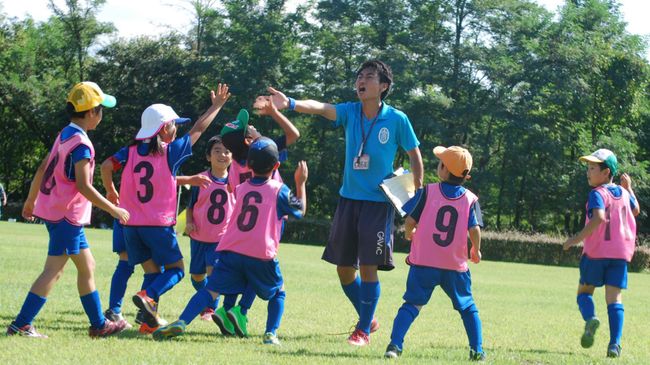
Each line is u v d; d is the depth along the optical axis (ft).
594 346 50.03
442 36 320.50
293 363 33.40
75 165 37.06
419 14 327.88
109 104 39.11
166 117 42.73
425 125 296.51
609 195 47.21
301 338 44.75
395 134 45.47
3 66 354.33
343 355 37.50
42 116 337.93
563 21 314.96
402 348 39.60
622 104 323.57
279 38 330.13
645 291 117.29
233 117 319.47
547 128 312.91
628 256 46.91
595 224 46.16
